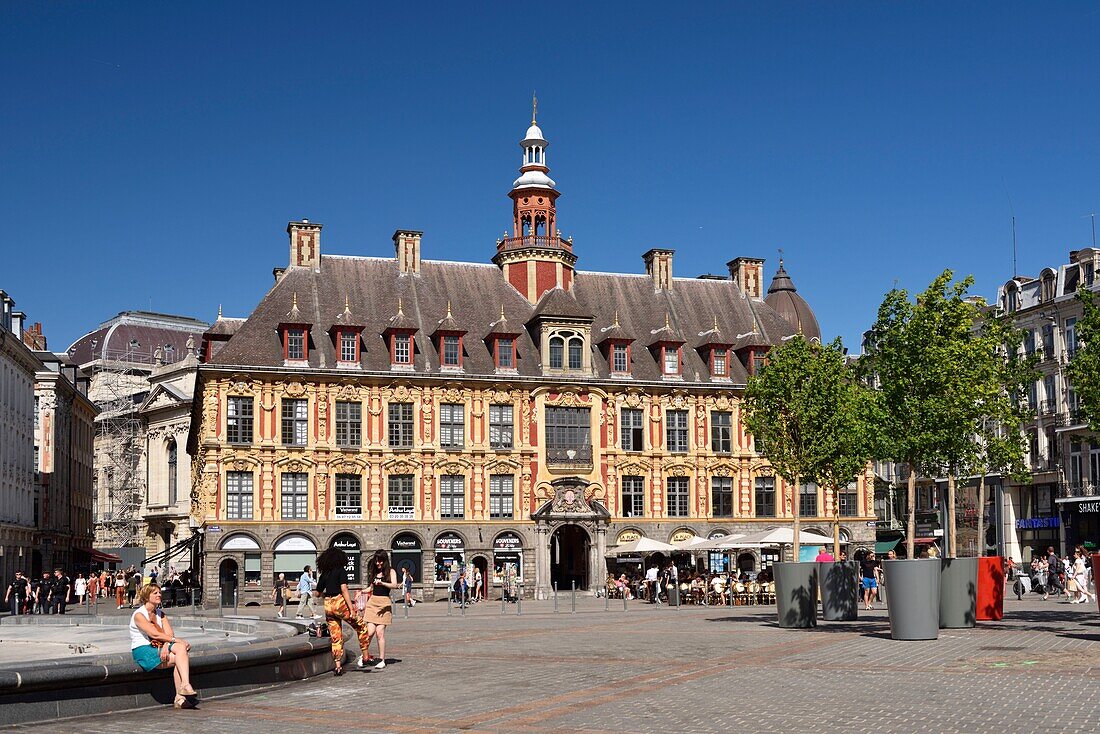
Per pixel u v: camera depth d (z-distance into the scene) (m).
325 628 23.97
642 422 72.31
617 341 72.31
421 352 69.12
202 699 18.88
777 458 46.97
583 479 70.25
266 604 63.72
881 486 90.50
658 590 56.09
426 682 21.08
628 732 15.22
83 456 114.25
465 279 74.31
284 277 69.88
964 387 33.94
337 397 66.56
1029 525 75.00
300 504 65.44
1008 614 38.00
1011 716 15.79
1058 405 73.06
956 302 34.50
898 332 34.44
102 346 132.12
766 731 15.07
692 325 76.81
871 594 45.66
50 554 93.88
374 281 71.69
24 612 55.22
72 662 17.89
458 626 39.19
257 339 66.31
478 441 68.81
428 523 67.12
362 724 16.33
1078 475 71.19
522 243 75.62
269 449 64.94
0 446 75.00
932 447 34.12
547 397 70.44
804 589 33.78
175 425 111.38
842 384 46.81
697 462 72.69
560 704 17.89
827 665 22.42
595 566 69.19
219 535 63.66
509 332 70.00
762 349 74.94
